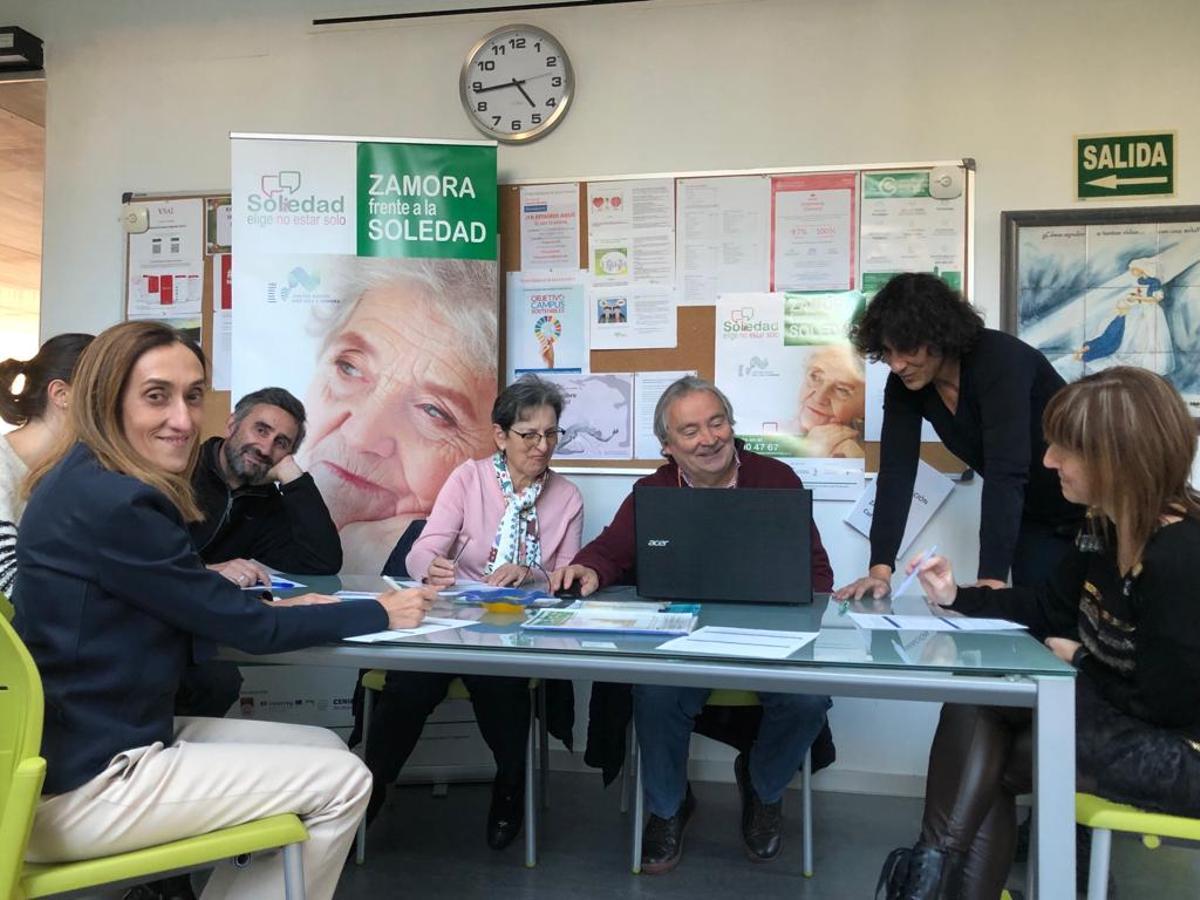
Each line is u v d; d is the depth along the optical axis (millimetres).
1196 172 2854
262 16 3359
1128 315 2865
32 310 8398
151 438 1554
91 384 1513
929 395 2467
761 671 1390
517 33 3195
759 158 3080
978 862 1577
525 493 2627
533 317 3178
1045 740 1321
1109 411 1494
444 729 2953
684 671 1416
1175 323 2840
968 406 2342
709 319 3088
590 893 2242
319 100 3322
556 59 3172
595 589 2119
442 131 3256
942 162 2969
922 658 1389
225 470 2615
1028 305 2914
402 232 3049
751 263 3070
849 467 3002
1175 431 1470
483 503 2639
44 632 1417
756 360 3061
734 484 2459
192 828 1430
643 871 2365
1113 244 2873
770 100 3076
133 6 3434
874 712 2994
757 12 3084
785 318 3047
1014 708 1587
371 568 3029
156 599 1447
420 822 2707
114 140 3434
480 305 3062
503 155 3217
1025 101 2945
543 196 3176
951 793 1560
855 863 2432
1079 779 1479
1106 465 1491
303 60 3334
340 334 3035
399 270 3047
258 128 3355
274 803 1480
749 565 1914
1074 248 2895
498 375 3178
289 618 1521
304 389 3029
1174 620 1429
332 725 2953
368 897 2209
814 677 1373
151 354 1530
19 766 1277
